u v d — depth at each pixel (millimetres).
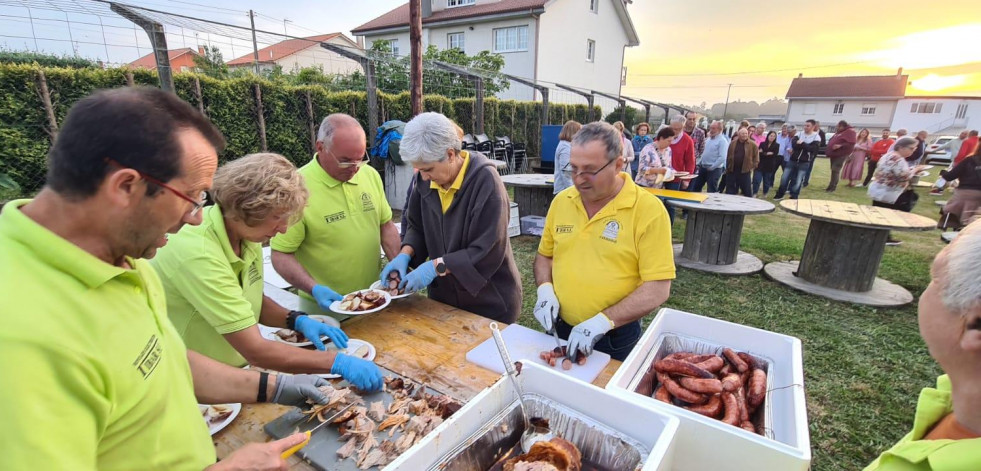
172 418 885
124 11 5152
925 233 7586
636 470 963
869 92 38312
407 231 2688
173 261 1394
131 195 692
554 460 1022
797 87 41938
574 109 16672
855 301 4461
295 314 1824
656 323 1577
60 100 5488
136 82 6000
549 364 1647
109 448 756
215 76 7438
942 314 728
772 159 10180
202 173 766
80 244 712
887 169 6160
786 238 7051
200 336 1570
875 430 2670
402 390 1500
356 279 2416
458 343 1839
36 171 5414
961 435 755
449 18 19172
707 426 1079
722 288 4891
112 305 751
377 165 8375
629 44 23859
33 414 588
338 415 1330
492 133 12766
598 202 1947
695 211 5633
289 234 2188
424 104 10438
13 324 586
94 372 675
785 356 1417
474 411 1094
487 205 2172
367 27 21594
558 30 18812
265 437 1298
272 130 7508
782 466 989
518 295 2551
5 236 646
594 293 1914
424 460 977
